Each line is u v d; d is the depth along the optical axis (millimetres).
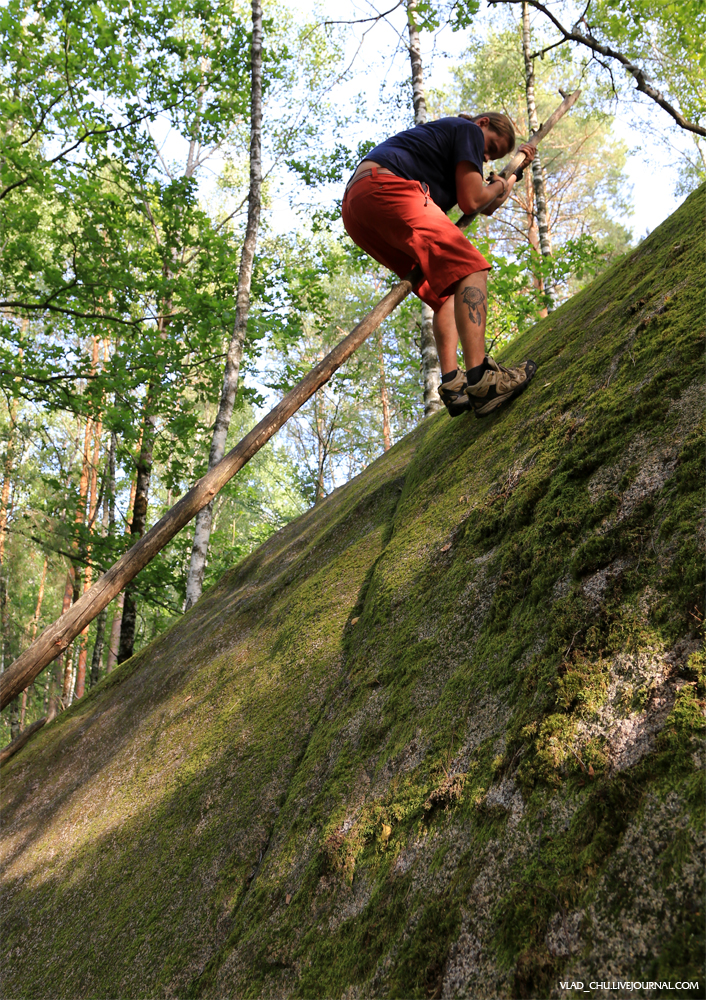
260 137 7570
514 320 10219
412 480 3299
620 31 8281
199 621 4969
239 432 19875
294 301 10180
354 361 18344
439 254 2461
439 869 1324
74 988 2408
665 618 1245
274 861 1960
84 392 9586
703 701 1054
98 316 9078
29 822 4117
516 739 1336
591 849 1036
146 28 8961
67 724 5297
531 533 1792
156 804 3002
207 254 9891
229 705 3176
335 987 1396
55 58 8359
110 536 10195
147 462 11484
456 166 2555
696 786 955
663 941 856
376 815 1640
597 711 1216
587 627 1388
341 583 3170
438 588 2164
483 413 2664
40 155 8719
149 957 2184
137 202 11680
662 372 1729
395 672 2027
